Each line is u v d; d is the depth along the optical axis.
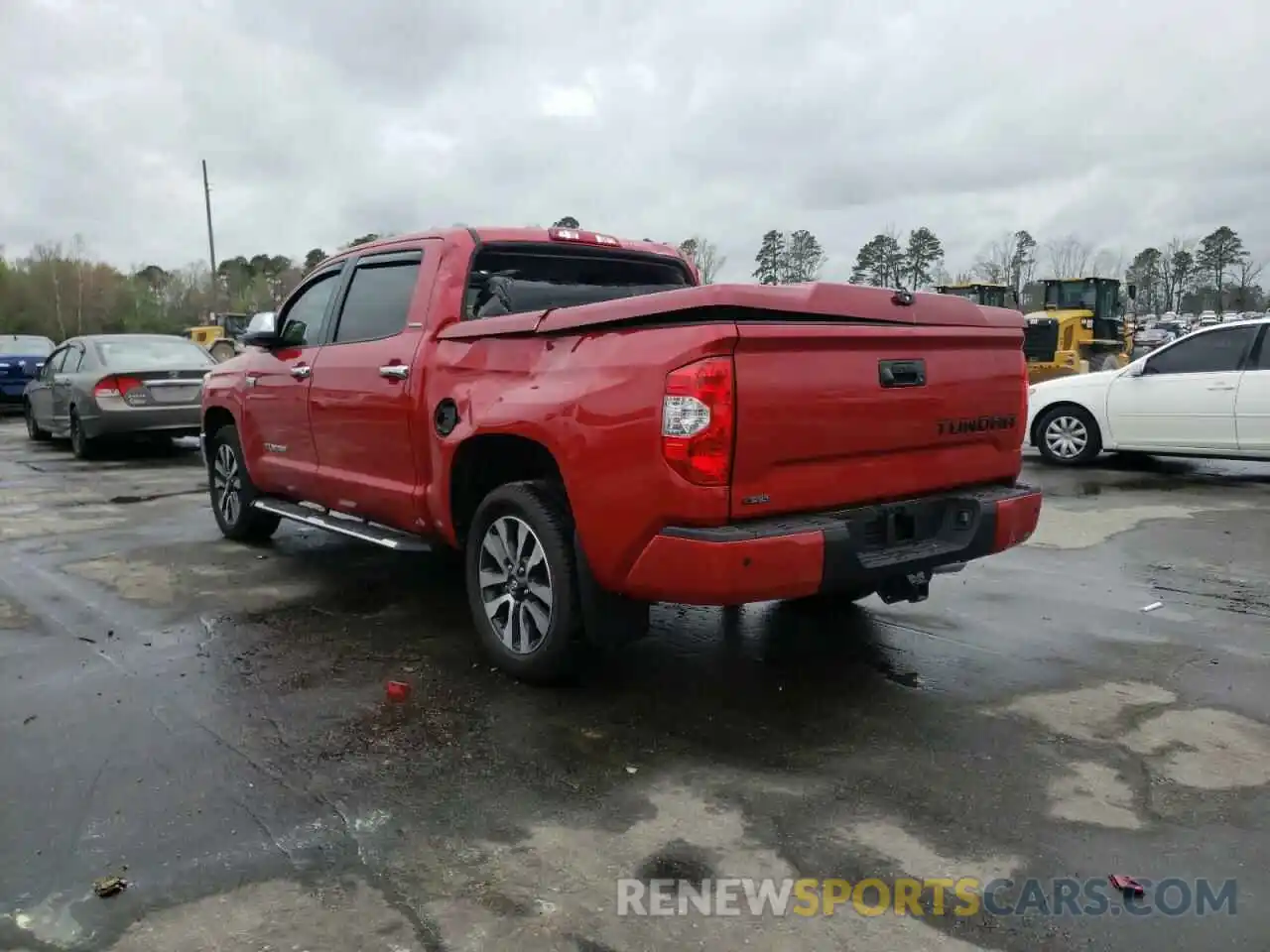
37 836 2.94
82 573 6.07
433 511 4.63
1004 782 3.29
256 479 6.42
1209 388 9.94
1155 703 3.97
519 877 2.74
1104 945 2.44
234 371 6.60
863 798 3.18
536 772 3.37
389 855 2.85
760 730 3.72
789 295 3.52
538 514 3.96
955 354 4.09
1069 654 4.57
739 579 3.34
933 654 4.59
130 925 2.51
